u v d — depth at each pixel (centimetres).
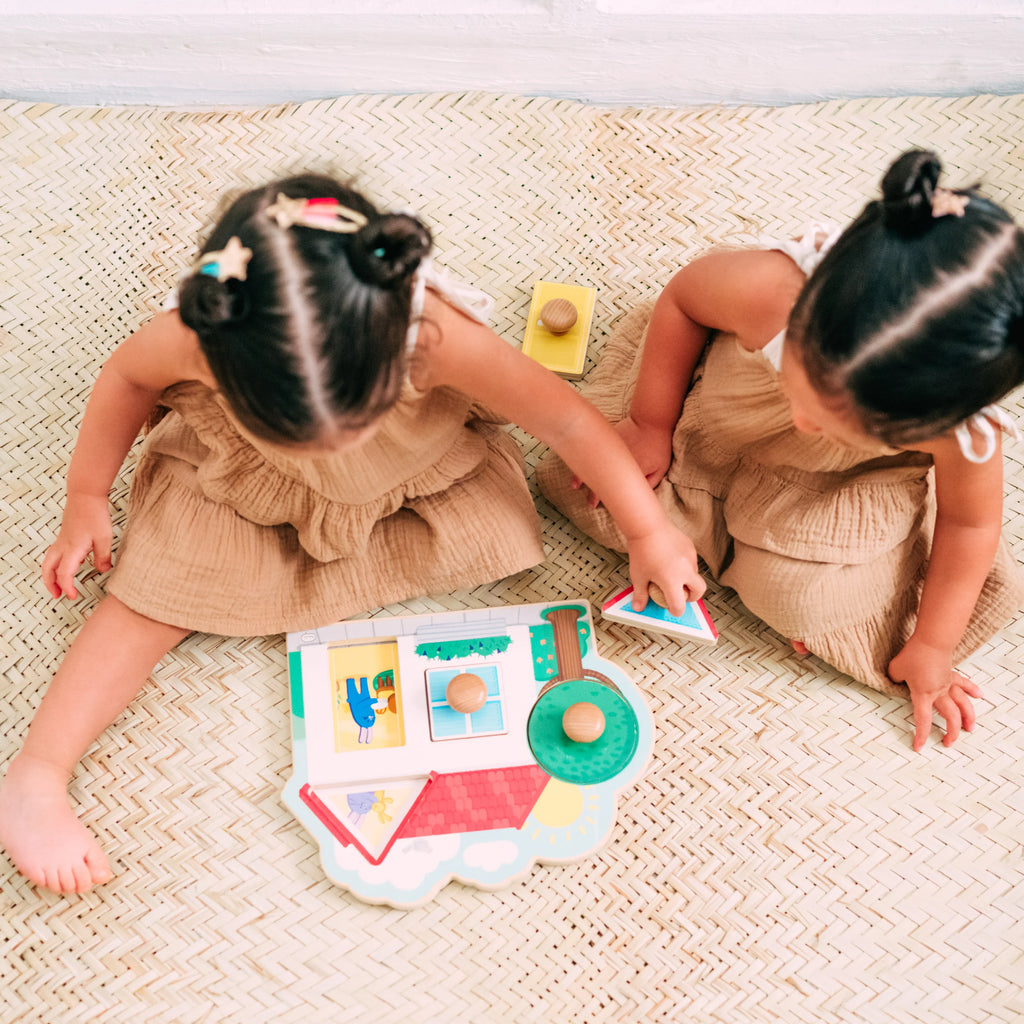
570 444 99
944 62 134
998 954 103
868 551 104
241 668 111
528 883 104
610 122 133
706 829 106
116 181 128
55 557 106
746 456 108
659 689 112
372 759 106
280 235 71
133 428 101
